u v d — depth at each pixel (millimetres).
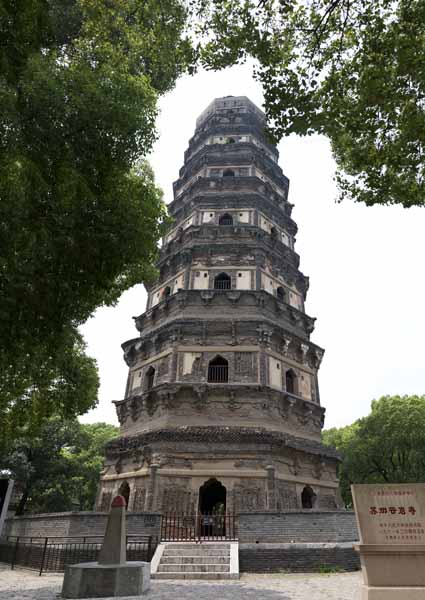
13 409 19125
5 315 10445
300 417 27781
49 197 10789
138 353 30891
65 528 21031
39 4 11719
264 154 40125
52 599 12258
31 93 10742
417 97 12062
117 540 13750
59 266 11562
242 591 13250
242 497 22641
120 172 12781
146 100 13031
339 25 12281
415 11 11414
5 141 10000
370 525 10797
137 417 27859
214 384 25969
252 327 27906
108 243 11914
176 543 18906
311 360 31219
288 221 37188
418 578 10039
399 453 49031
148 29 15383
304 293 35531
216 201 35188
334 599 11766
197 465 23547
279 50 12914
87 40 14953
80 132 11508
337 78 12648
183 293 29703
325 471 26812
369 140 13234
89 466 50531
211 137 41406
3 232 9922
